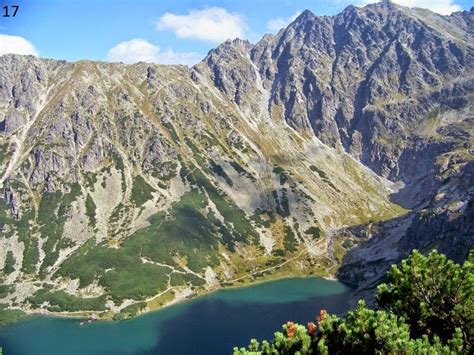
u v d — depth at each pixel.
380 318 37.50
